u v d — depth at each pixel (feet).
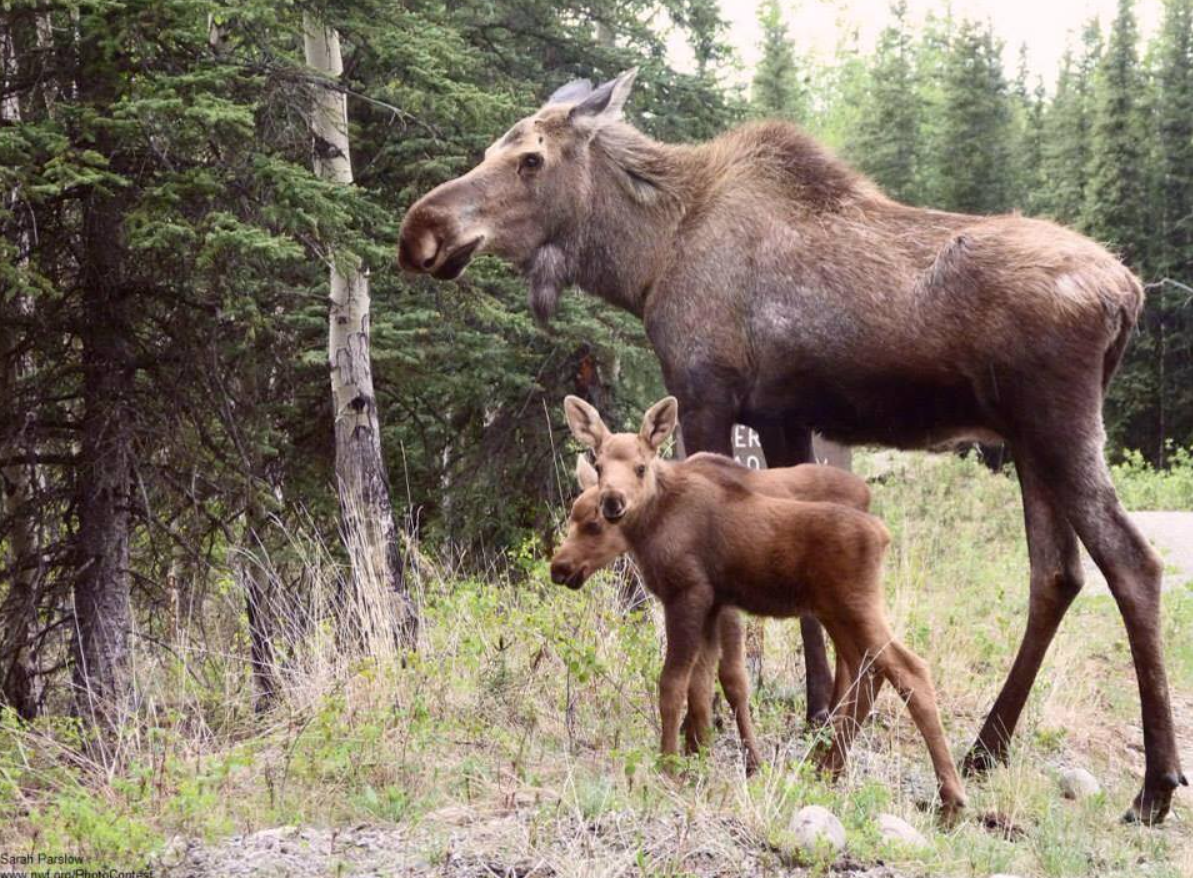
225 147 36.09
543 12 62.44
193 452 38.73
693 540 25.67
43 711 39.32
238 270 38.19
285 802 25.26
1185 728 36.81
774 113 100.01
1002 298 27.40
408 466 58.65
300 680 31.45
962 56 173.47
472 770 26.16
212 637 40.65
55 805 25.34
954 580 53.31
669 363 30.55
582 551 26.25
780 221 29.71
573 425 26.61
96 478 37.06
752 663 33.53
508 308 50.90
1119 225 159.63
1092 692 38.06
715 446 30.09
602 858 21.66
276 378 47.67
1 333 38.81
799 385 29.48
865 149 176.55
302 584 41.50
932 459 85.76
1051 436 27.40
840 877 21.81
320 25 39.40
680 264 30.48
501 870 21.57
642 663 30.60
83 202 36.50
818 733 26.08
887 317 28.27
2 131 31.89
